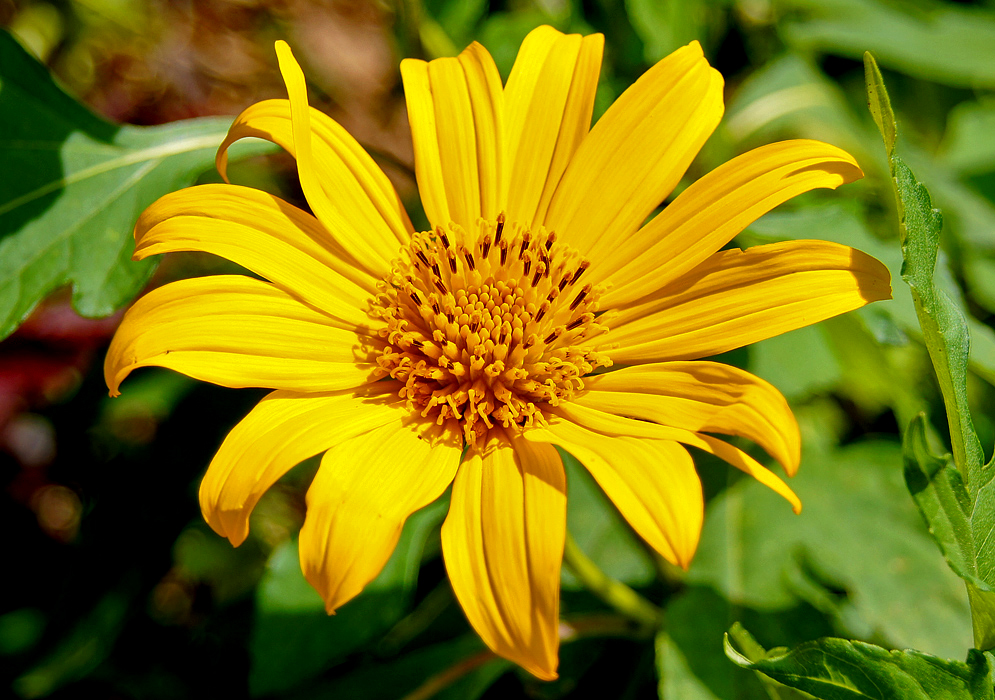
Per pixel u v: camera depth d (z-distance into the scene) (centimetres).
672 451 29
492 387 32
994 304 40
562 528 29
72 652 39
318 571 28
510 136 34
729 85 49
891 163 30
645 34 42
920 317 30
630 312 33
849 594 35
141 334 31
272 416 31
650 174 33
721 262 32
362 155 34
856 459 38
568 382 32
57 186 35
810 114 44
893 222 41
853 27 45
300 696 37
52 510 45
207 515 30
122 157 36
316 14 51
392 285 33
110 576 40
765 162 32
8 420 42
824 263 31
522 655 28
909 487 29
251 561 43
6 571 42
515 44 42
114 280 34
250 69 50
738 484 37
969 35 45
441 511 37
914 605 35
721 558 36
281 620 36
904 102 50
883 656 29
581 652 37
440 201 34
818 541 36
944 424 39
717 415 30
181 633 42
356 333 33
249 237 32
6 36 35
